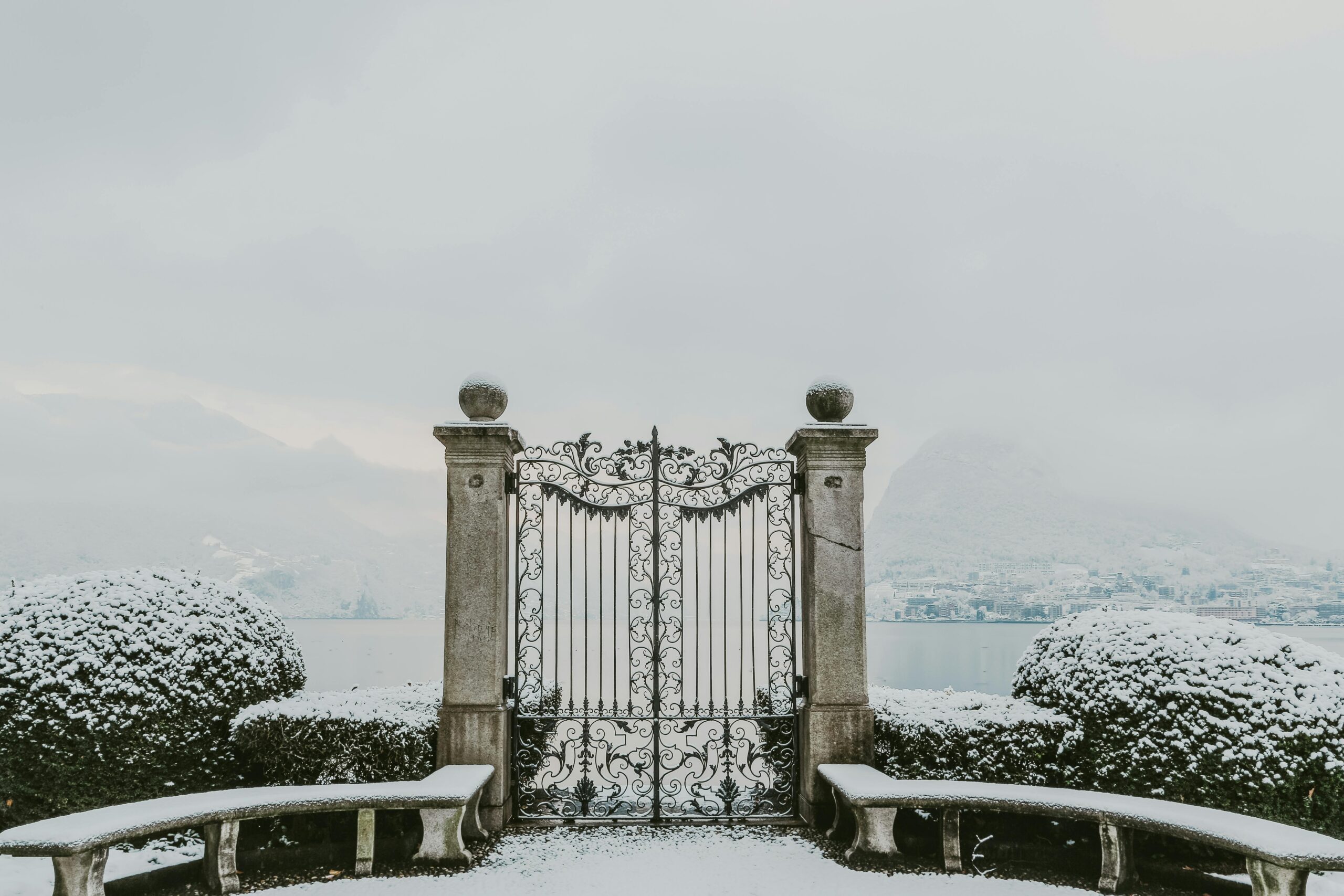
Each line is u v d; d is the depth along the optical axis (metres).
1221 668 5.32
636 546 6.44
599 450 6.51
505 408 6.51
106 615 5.73
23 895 4.85
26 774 5.40
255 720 5.78
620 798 6.91
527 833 6.06
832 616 6.30
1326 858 4.01
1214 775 5.13
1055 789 5.29
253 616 6.37
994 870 5.32
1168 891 4.96
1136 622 5.79
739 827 6.20
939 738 5.94
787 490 6.57
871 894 4.90
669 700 6.38
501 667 6.20
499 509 6.24
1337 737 5.01
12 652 5.53
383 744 5.79
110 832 4.39
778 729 6.52
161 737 5.57
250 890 5.01
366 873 5.23
